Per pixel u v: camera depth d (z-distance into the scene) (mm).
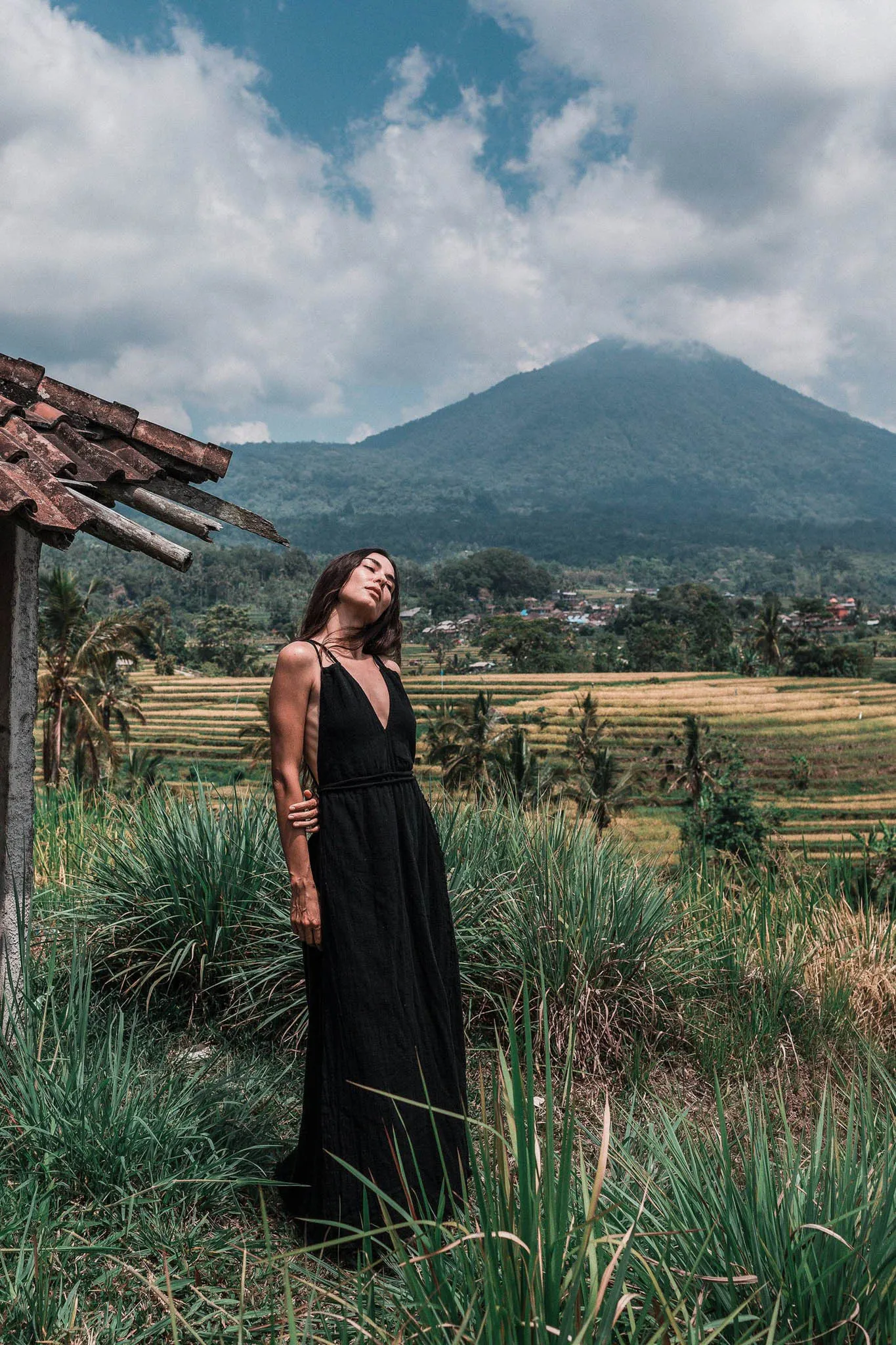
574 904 3934
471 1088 3324
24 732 3055
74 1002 3080
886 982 4355
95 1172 2369
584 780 38094
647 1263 1588
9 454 2484
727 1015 3979
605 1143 1502
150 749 64438
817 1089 3492
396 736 2570
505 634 140875
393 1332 1792
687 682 101250
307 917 2451
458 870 4164
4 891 3014
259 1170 2629
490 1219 1643
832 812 58000
